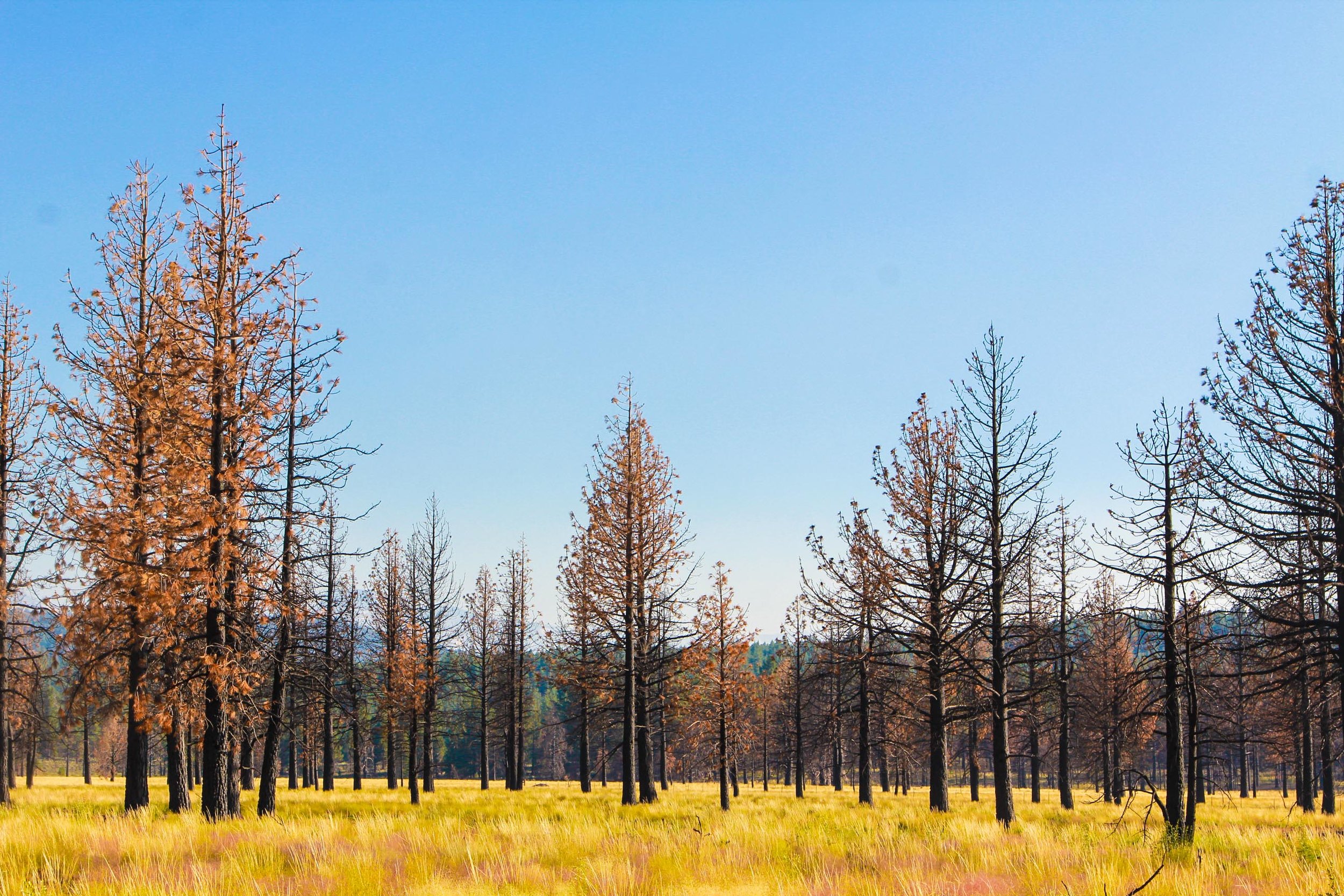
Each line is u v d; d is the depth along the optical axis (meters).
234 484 15.84
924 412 21.53
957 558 20.00
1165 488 16.64
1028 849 13.63
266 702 16.94
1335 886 10.18
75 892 9.51
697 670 26.70
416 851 13.02
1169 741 16.31
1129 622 17.36
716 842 14.57
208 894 9.54
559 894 10.38
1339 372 13.59
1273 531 14.25
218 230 16.62
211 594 15.45
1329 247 14.02
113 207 18.75
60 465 17.91
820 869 12.04
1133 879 11.02
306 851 12.67
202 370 16.03
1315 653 14.48
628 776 25.59
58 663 18.39
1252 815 25.36
